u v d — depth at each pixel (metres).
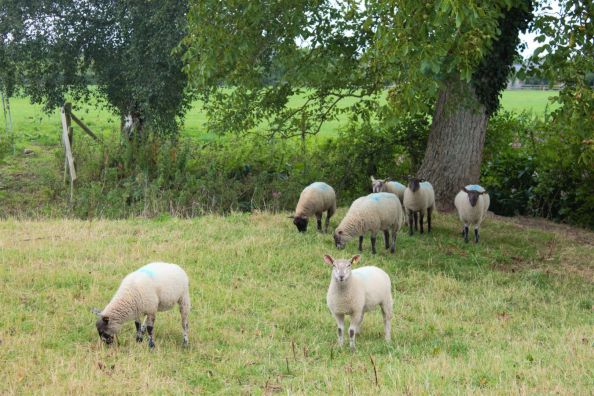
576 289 13.56
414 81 13.76
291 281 12.82
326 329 10.47
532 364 8.46
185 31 21.78
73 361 8.10
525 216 21.84
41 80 23.64
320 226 16.52
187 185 21.61
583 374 7.94
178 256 13.61
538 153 21.91
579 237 18.72
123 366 8.12
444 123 20.23
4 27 22.69
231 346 9.33
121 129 26.84
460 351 9.55
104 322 8.59
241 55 19.50
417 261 14.58
